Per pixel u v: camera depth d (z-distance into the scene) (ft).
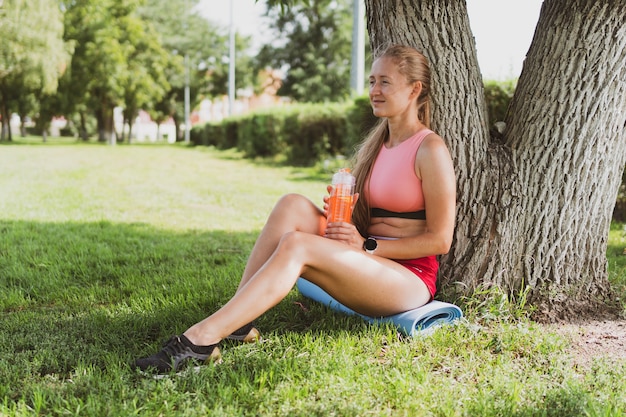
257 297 8.63
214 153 87.51
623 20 11.00
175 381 8.09
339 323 10.58
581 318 11.30
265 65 150.92
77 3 127.34
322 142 57.82
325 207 10.30
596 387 8.25
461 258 11.53
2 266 15.88
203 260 16.75
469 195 11.47
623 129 11.61
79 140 165.48
